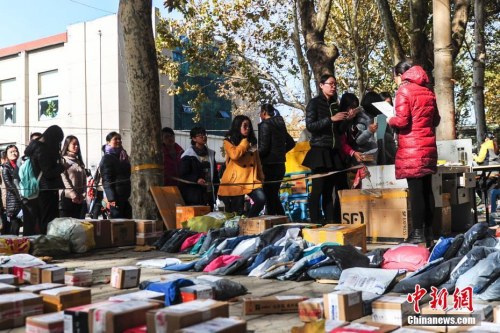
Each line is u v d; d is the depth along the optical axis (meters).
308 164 7.47
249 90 23.47
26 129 32.12
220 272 5.10
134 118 8.27
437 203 7.48
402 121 5.90
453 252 4.57
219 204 11.20
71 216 8.43
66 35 30.48
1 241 6.18
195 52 23.05
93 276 5.13
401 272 4.35
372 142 7.86
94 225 7.15
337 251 4.69
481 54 16.81
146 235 7.55
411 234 6.12
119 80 28.91
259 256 5.23
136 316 2.84
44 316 3.09
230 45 22.92
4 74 33.00
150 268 5.58
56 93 31.17
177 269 5.40
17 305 3.40
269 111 8.14
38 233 7.85
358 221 7.33
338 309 3.36
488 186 11.79
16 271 4.69
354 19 21.91
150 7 8.41
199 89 25.34
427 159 5.94
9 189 9.55
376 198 7.19
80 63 29.91
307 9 13.18
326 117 7.26
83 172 8.60
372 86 26.25
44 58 31.77
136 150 8.23
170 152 8.95
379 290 4.05
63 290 3.64
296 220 9.77
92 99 29.52
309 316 3.44
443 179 8.16
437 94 10.89
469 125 33.41
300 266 4.77
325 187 7.58
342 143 7.58
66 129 30.33
